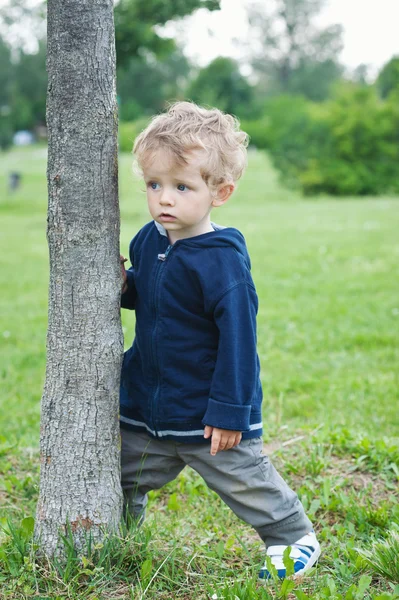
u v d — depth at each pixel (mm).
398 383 5434
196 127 2336
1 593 2369
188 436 2451
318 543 2693
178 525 3113
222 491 2525
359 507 3131
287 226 15141
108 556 2477
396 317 7449
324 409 4895
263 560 2699
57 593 2371
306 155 23922
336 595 2322
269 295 8695
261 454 2547
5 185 27406
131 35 12852
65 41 2312
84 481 2494
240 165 2438
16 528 2754
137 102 70000
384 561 2543
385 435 4281
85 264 2424
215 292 2334
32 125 66812
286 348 6586
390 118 23766
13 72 72188
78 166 2375
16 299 9102
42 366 6352
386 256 11023
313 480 3506
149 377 2518
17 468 3791
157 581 2479
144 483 2682
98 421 2488
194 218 2365
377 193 23422
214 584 2453
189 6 9375
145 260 2510
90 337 2451
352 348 6539
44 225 16969
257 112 55344
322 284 9227
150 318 2475
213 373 2416
